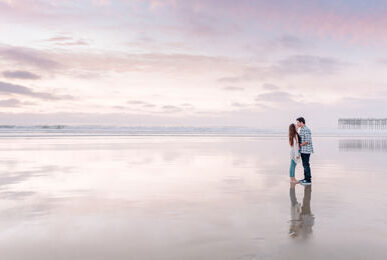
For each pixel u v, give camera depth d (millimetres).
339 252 3572
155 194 6887
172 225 4645
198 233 4270
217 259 3395
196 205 5891
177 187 7707
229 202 6129
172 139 35750
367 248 3693
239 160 13938
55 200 6301
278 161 13586
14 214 5262
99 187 7680
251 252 3584
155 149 19969
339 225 4602
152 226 4598
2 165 11805
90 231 4375
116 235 4207
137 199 6391
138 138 37375
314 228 4453
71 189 7426
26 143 25375
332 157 15578
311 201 6199
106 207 5746
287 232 4281
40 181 8500
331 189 7488
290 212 5352
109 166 11672
